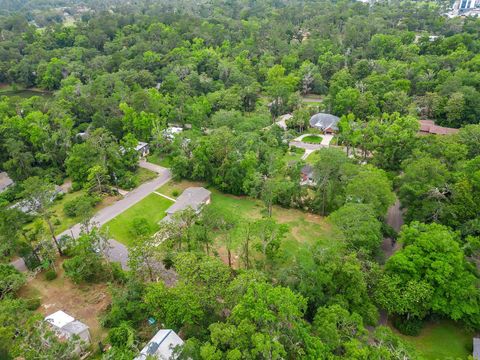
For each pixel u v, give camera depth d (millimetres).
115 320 45125
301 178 79188
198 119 102062
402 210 66562
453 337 45281
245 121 93688
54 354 36406
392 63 129250
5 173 86188
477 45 137750
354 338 36625
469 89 100312
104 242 54969
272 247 52781
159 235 57594
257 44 161625
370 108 104562
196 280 43656
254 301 37219
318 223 67125
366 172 62125
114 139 89938
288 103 117188
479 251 50969
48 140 85188
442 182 58188
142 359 36750
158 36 166875
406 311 43812
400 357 35281
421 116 108688
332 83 121688
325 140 101875
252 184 71750
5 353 38875
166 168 89125
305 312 42594
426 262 45000
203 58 142375
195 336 40719
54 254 56969
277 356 32281
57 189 79875
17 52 154250
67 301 50469
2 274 49938
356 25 168750
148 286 45781
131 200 75188
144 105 101812
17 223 55812
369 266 47469
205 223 54844
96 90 112750
